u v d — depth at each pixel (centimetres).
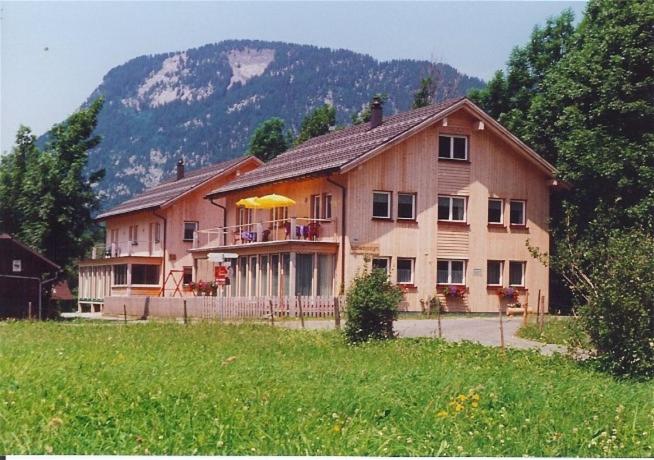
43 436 1074
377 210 4334
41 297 4738
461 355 2234
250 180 5272
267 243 4472
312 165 4647
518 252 4609
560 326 3175
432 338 2642
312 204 4597
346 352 2306
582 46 4791
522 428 1237
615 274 2036
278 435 1121
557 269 2208
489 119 4484
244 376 1620
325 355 2217
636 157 4222
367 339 2633
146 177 19412
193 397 1322
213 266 5288
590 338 2092
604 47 4391
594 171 4297
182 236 6197
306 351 2320
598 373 1975
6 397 1279
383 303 2642
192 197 6212
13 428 1102
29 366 1636
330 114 7650
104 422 1154
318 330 3105
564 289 4900
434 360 2120
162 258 6169
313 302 4025
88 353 2020
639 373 1978
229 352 2206
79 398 1307
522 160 4631
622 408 1406
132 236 6888
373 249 4294
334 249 4322
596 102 4403
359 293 2653
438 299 4366
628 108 4250
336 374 1709
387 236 4338
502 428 1220
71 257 5262
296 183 4738
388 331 2667
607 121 4406
